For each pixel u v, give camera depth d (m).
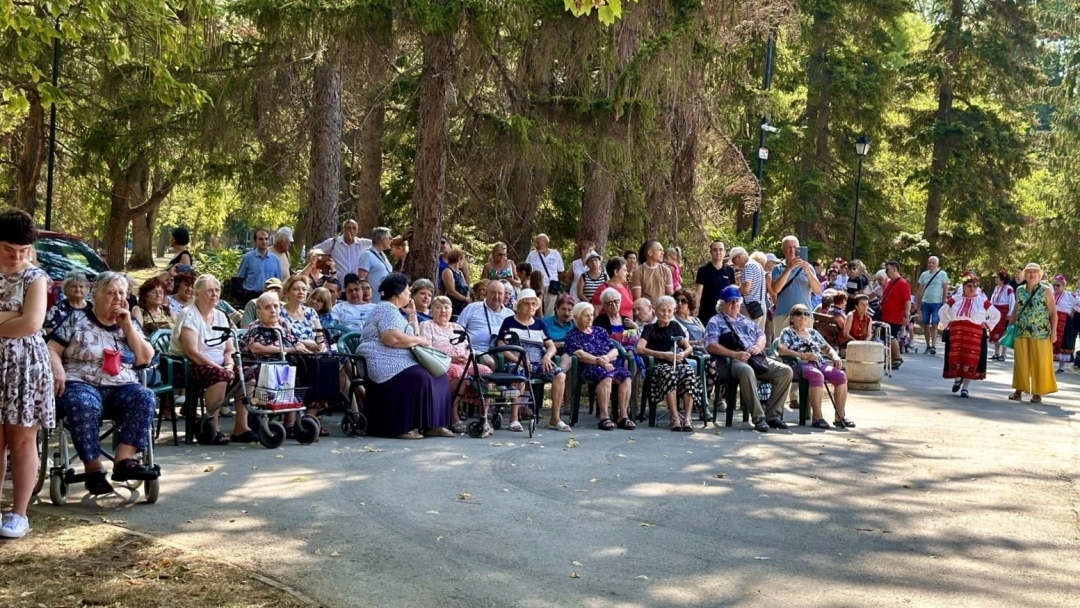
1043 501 8.23
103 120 23.33
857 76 38.81
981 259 43.09
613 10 9.24
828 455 10.01
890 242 41.47
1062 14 42.38
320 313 11.99
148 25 12.62
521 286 14.98
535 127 15.44
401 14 12.63
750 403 11.58
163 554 5.72
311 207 18.86
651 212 19.64
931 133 41.91
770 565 6.15
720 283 14.41
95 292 7.10
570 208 24.33
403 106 21.53
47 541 5.89
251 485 7.63
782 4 20.00
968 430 12.00
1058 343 21.91
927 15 51.03
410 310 11.03
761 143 25.84
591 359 11.37
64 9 11.45
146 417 6.99
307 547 6.07
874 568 6.19
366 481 7.92
